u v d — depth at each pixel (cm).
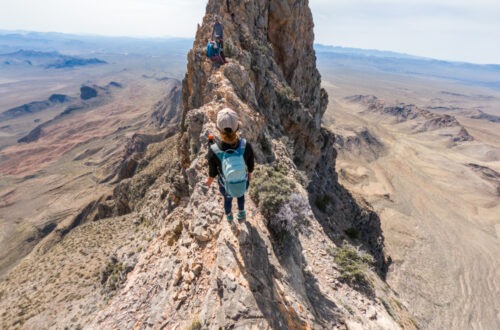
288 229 862
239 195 542
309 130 3250
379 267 4225
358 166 17575
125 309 885
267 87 2656
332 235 2923
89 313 2016
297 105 3117
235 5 3059
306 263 1021
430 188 16375
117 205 6481
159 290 862
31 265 3888
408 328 1211
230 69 2031
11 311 2631
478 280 9925
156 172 6031
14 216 17225
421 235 11900
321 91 5253
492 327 8094
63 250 3844
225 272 617
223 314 545
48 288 2795
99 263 2952
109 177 18288
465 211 14500
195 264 781
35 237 14212
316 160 3562
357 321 888
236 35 2842
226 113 486
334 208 3628
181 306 719
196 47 2725
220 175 550
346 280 1134
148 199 4228
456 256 11006
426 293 8912
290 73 4062
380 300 1181
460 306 8681
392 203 13950
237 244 663
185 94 2969
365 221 4244
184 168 1989
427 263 10325
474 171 18850
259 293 575
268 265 668
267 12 3628
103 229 4172
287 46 3884
